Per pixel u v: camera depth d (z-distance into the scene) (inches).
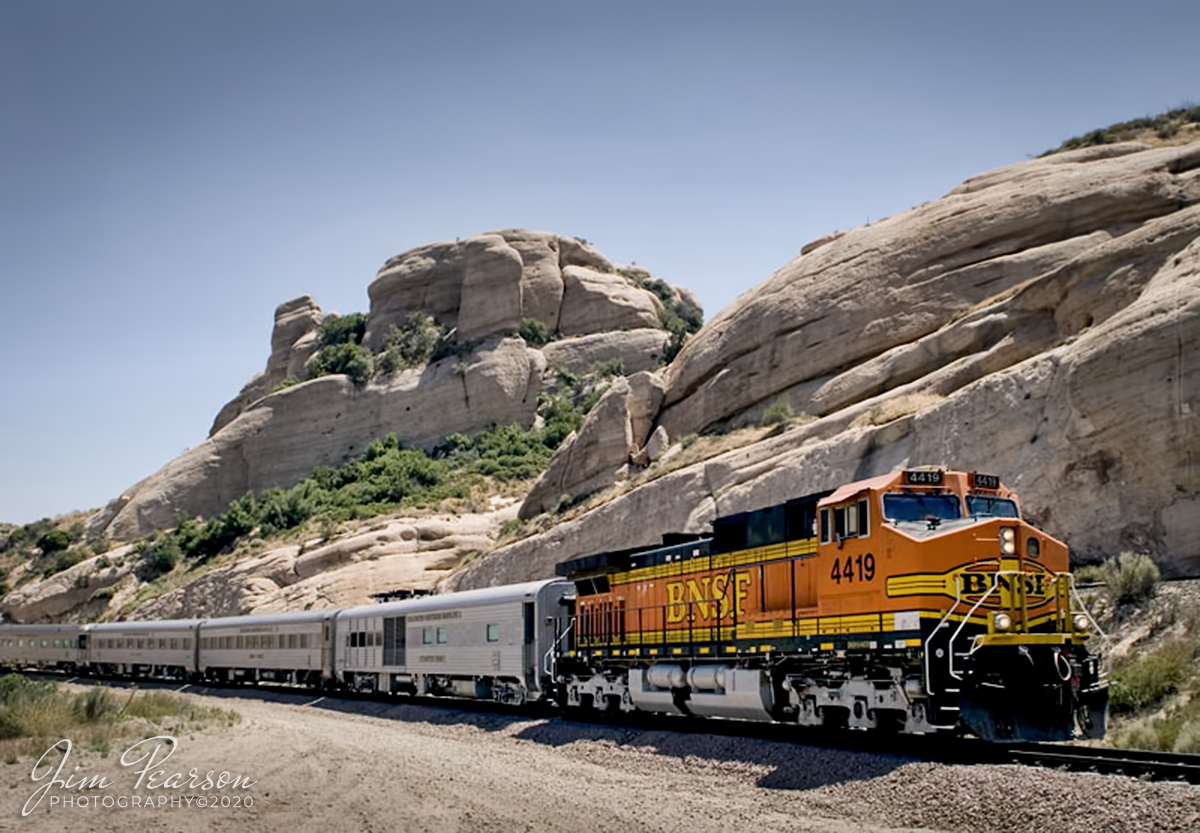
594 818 667.4
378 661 1801.2
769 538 981.2
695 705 1064.8
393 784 808.3
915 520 836.6
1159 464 1227.2
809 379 1984.5
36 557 4315.9
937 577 792.3
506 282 4074.8
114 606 3518.7
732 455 1884.8
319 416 4003.4
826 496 916.6
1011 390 1443.2
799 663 930.7
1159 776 649.0
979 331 1681.8
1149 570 1170.0
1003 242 1856.5
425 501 3326.8
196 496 4025.6
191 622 2498.8
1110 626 1151.0
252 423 4060.0
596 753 989.2
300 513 3506.4
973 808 633.6
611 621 1266.0
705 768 857.5
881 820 658.2
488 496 3336.6
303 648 2050.9
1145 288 1375.5
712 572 1064.8
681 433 2230.6
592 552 2070.6
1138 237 1482.5
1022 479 1376.7
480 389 3860.7
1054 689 780.6
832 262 2042.3
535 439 3703.3
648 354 4010.8
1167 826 555.2
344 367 4148.6
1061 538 1321.4
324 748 1029.8
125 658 2719.0
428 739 1185.4
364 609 1897.1
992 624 774.5
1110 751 739.4
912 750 792.9
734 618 1019.3
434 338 4146.2
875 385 1812.3
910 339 1863.9
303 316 4781.0
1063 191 1831.9
